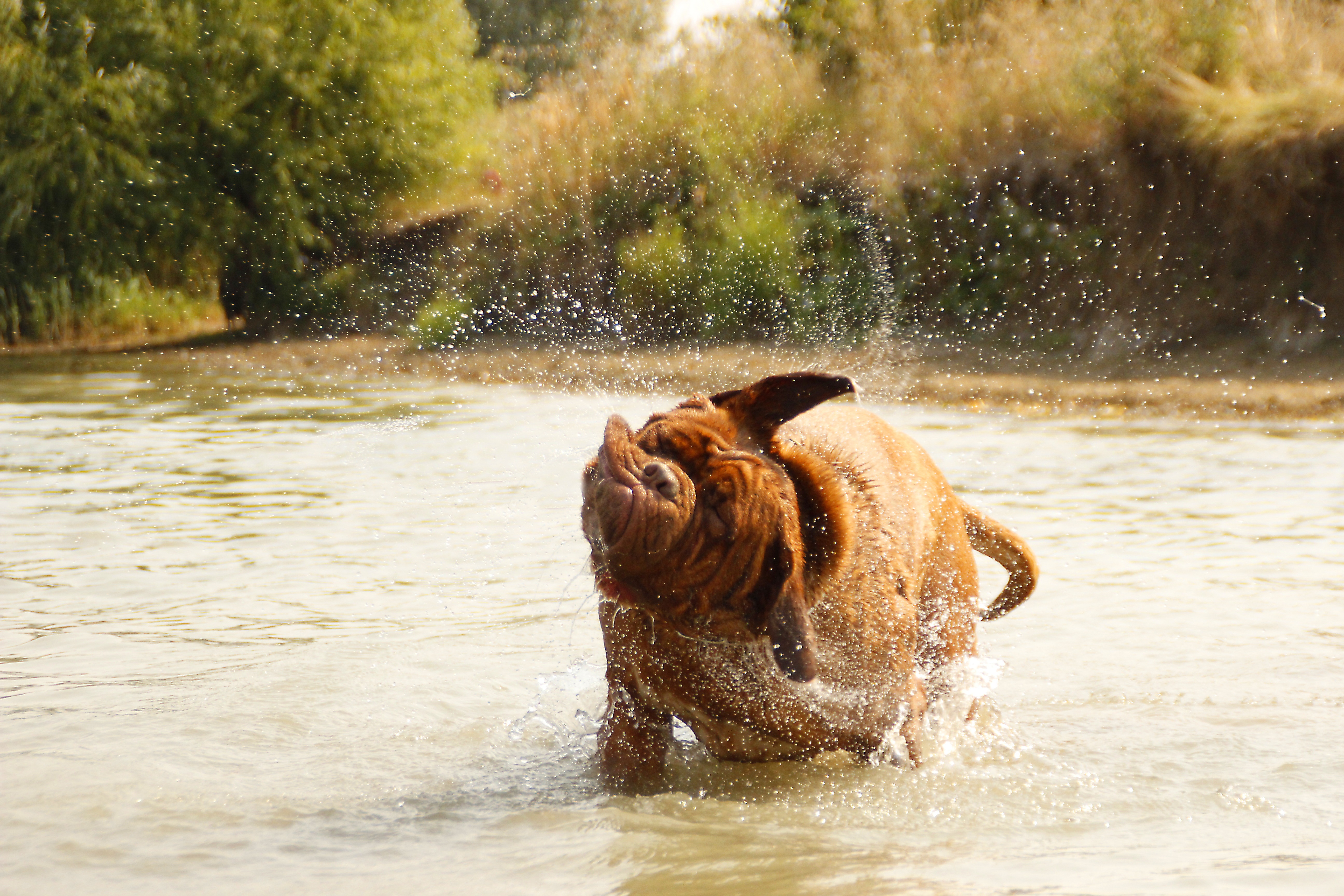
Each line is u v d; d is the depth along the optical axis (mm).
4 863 3744
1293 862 3543
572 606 6863
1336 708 5098
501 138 26953
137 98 27281
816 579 3797
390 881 3609
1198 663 5770
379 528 9008
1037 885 3414
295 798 4316
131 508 9898
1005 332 18891
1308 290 16969
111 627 6551
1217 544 8156
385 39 28625
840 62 23125
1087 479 10547
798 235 21078
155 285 29719
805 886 3469
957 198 19969
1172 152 17969
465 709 5285
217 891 3545
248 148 28078
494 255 24609
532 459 11836
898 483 4672
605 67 25219
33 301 27625
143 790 4352
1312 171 16875
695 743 4871
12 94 26641
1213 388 15227
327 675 5668
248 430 14492
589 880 3580
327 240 28781
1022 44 20344
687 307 21422
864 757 4426
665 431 3619
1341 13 18781
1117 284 18266
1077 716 5117
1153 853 3676
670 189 23031
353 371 21297
